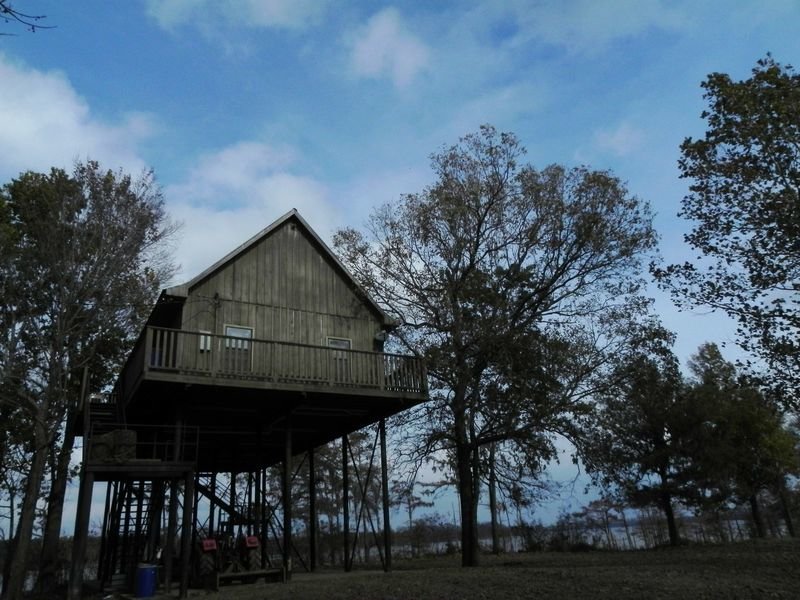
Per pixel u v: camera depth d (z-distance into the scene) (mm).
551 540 32656
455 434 22219
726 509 30344
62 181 23469
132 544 18766
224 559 16391
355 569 22047
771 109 16047
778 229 16250
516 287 22250
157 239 24719
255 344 17969
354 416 21516
